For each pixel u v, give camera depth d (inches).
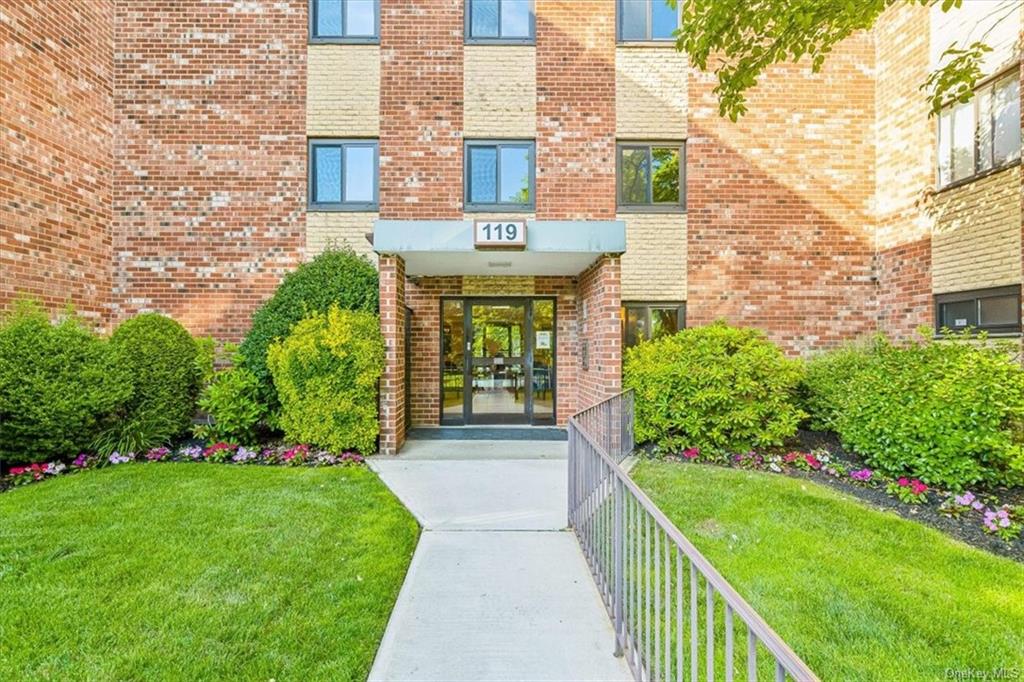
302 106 316.5
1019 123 238.5
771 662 96.3
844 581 122.3
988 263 252.1
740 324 320.8
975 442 174.2
